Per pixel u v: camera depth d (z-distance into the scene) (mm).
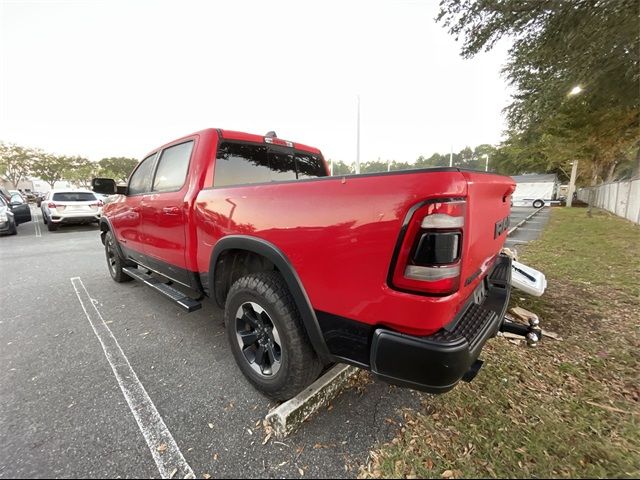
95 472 1493
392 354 1320
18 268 5840
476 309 1708
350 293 1431
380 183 1288
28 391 2117
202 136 2557
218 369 2389
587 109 10336
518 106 11344
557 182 36188
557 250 6773
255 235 1853
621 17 5547
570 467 1491
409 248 1225
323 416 1850
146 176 3395
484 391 2041
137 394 2082
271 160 3061
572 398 1979
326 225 1473
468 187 1244
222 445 1651
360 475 1468
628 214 13977
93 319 3359
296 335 1745
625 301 3645
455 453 1575
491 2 6438
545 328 2984
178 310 3621
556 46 6871
